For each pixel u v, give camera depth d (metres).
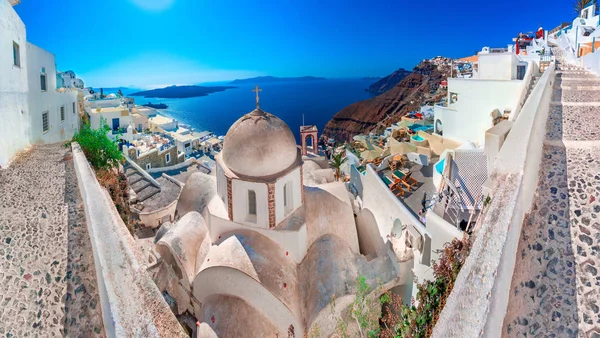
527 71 20.41
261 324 11.02
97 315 6.43
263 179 12.02
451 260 7.12
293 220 12.77
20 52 17.00
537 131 8.50
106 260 6.35
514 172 6.30
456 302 4.50
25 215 10.23
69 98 24.77
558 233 5.79
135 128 52.59
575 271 5.09
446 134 23.81
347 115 93.19
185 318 13.23
